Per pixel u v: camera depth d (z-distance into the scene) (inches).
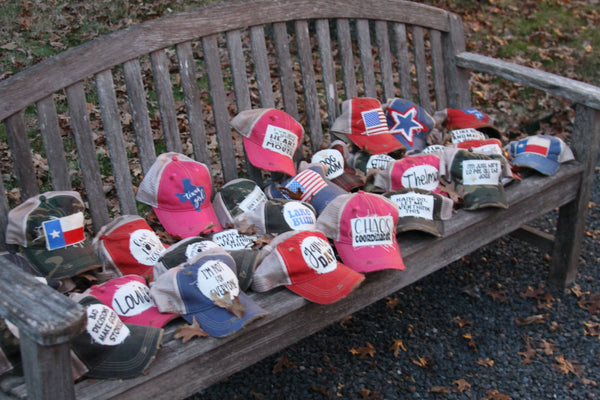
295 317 78.3
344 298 82.1
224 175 95.9
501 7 194.4
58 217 79.2
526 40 179.3
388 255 82.4
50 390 62.4
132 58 87.9
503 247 118.8
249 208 90.0
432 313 104.0
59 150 84.6
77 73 84.3
